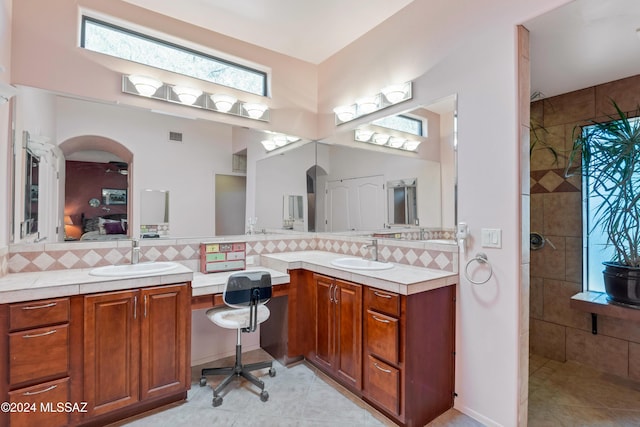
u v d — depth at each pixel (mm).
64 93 2188
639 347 2367
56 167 2178
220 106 2805
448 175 2176
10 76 1986
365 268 2324
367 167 2838
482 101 1992
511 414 1825
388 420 1968
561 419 1967
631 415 2004
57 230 2180
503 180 1884
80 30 2271
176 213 2625
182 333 2105
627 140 2250
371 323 2033
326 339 2453
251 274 2209
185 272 2111
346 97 3074
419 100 2381
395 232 2566
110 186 2367
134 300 1934
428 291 1939
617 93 2500
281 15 2596
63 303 1732
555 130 2832
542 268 2875
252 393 2264
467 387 2037
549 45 2016
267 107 3059
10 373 1603
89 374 1802
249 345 3016
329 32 2850
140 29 2482
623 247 2336
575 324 2682
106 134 2350
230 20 2652
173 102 2607
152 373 1997
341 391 2293
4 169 1946
